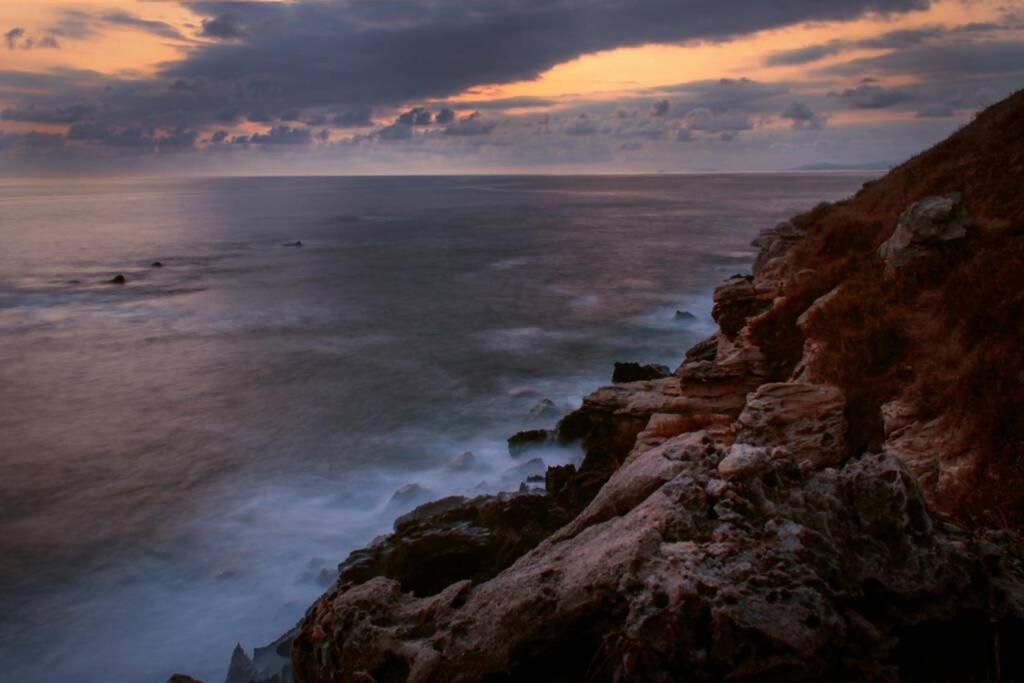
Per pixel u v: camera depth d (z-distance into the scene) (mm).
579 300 58688
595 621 4887
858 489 5242
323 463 26203
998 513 8836
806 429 13820
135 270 82438
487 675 4980
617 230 128625
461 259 90625
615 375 27469
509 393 33875
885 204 30047
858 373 15008
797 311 20047
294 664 6430
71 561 19719
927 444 11742
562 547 5781
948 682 4461
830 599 4512
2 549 20391
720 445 6445
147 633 16500
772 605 4324
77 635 16453
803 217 42688
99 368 40938
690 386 18688
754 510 5164
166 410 33219
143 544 20609
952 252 18219
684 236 114312
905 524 4980
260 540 20609
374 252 100625
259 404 33781
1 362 42344
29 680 14992
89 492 24234
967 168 25828
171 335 49531
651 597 4520
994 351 12734
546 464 21516
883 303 17484
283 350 44625
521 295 62188
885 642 4449
